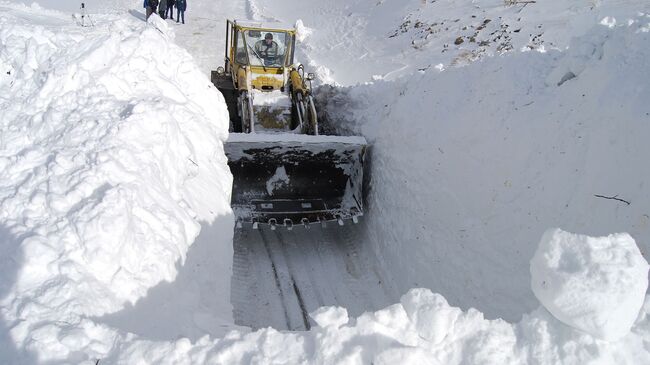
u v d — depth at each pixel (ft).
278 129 31.83
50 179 13.11
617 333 8.52
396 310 9.55
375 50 50.31
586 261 8.52
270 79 32.91
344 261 25.76
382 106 30.14
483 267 19.74
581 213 17.10
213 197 18.54
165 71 21.30
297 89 31.37
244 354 9.39
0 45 18.70
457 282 20.74
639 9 37.60
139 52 20.18
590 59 20.15
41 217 12.22
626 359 8.74
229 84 34.45
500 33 42.83
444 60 42.04
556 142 19.01
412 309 9.49
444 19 49.93
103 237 11.71
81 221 11.83
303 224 26.40
